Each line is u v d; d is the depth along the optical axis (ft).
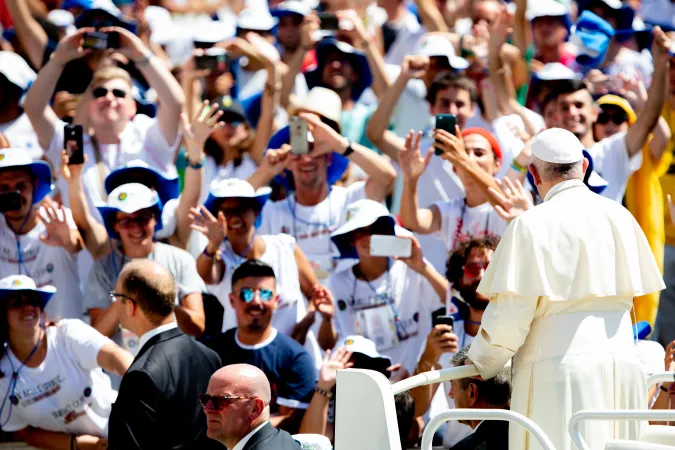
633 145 99.60
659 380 57.26
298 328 91.50
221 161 108.58
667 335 104.99
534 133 107.14
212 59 115.55
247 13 128.77
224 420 60.13
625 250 54.70
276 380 83.51
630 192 103.86
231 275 92.12
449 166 104.99
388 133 111.14
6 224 93.04
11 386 83.15
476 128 97.60
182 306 87.71
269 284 84.17
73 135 93.15
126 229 87.92
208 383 64.69
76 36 102.01
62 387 83.30
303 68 130.11
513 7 136.77
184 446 64.13
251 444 59.88
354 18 121.49
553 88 104.06
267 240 94.48
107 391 85.05
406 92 123.24
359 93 122.21
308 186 100.63
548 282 53.72
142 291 65.67
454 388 63.52
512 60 117.91
